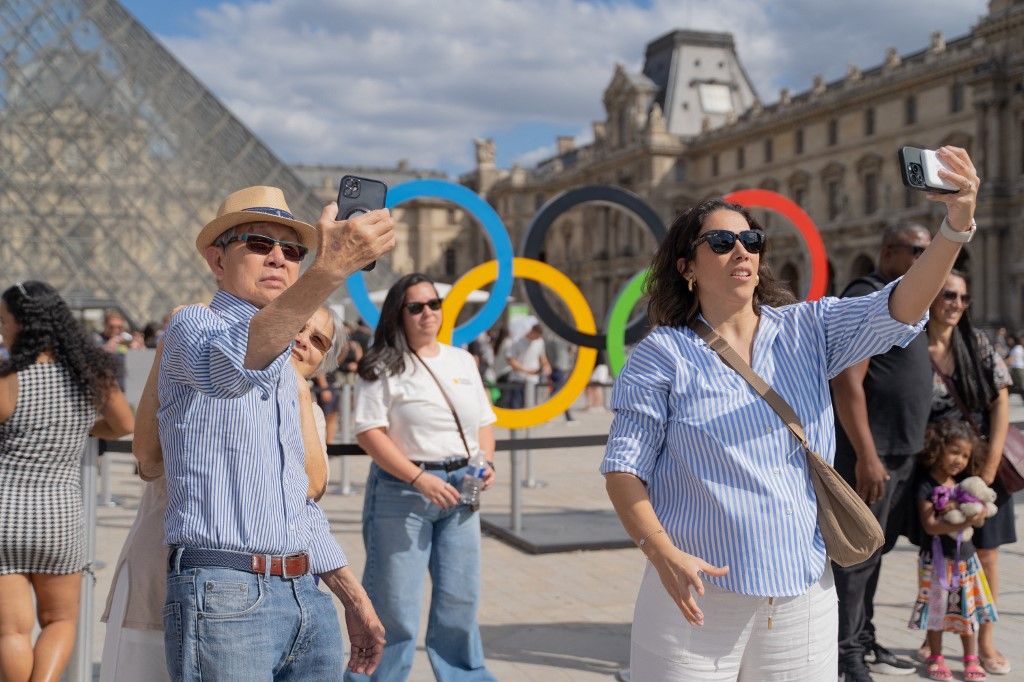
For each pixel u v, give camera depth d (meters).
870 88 67.19
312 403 4.36
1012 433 6.65
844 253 70.50
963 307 6.27
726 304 3.57
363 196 3.07
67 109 49.84
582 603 8.06
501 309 10.52
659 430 3.51
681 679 3.43
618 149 93.81
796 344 3.57
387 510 5.54
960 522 6.01
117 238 49.22
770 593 3.35
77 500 5.13
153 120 51.19
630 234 90.69
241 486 3.43
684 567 3.26
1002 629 7.21
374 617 4.01
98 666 6.43
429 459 5.63
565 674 6.37
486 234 10.47
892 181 66.56
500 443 9.55
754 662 3.45
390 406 5.65
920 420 5.99
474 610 5.59
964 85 61.12
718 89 93.94
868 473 5.70
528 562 9.53
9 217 47.91
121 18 52.31
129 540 4.27
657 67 95.69
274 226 3.52
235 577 3.36
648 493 3.58
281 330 2.92
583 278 100.25
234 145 52.62
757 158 79.44
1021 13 56.53
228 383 3.01
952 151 3.20
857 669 5.82
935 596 6.18
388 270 52.59
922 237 6.03
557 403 10.53
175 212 50.38
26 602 4.96
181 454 3.46
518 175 108.94
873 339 3.45
